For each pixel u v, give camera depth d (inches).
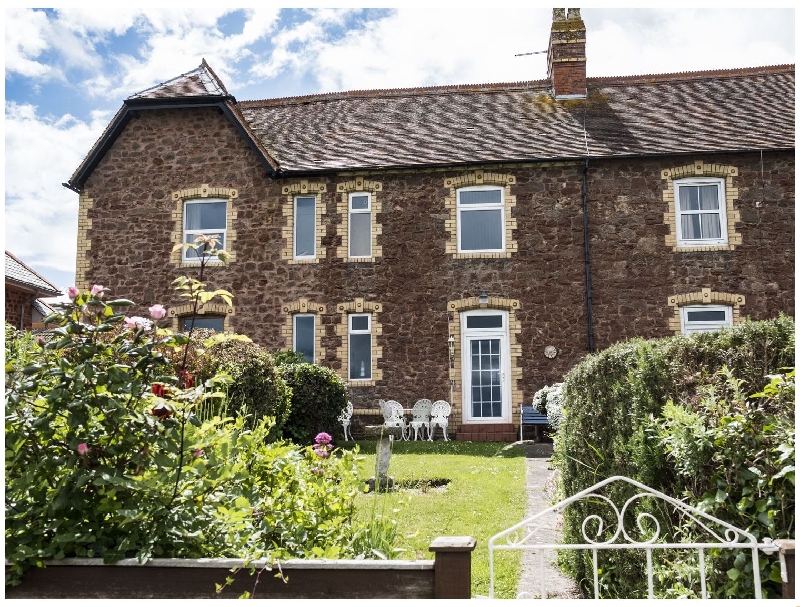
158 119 655.8
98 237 642.2
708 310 584.7
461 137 658.2
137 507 131.7
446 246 613.9
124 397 135.6
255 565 123.0
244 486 159.6
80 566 128.6
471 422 599.2
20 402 134.0
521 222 608.7
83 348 133.6
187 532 134.9
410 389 600.4
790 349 145.3
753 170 591.5
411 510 284.4
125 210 644.7
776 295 575.5
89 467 134.4
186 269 631.8
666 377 154.3
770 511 118.3
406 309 610.2
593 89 725.9
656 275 588.1
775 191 587.2
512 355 593.6
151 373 142.5
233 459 161.9
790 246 579.2
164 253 634.8
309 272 623.5
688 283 584.4
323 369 517.3
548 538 247.0
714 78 722.8
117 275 634.8
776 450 117.8
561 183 608.7
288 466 177.3
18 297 609.6
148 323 145.6
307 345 625.0
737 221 587.2
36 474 134.0
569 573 210.7
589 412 197.8
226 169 643.5
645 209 597.3
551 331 592.4
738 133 614.5
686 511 129.6
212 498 147.2
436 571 116.7
